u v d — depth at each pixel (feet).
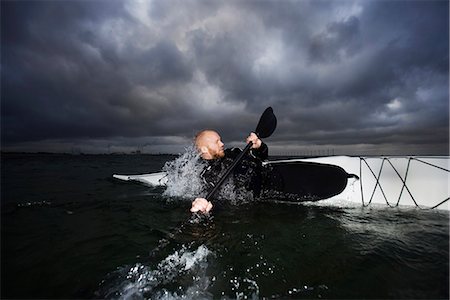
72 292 4.09
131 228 6.95
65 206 9.34
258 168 10.16
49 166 28.86
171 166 13.83
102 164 35.22
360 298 3.88
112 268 4.81
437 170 8.90
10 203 9.66
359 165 10.43
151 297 4.06
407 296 3.88
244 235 6.38
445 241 5.75
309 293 4.06
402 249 5.38
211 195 8.27
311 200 9.88
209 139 9.60
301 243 5.85
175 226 7.11
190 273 4.69
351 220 7.49
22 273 4.60
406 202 9.11
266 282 4.39
